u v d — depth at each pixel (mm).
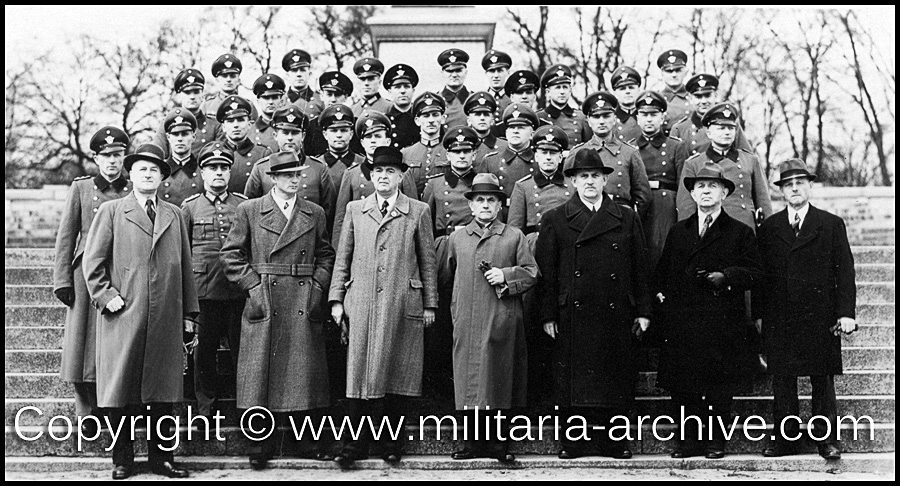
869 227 13625
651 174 7859
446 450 6598
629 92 8445
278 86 8438
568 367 6285
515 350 6324
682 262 6418
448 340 6852
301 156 7297
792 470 6258
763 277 6340
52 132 20469
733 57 20266
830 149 20016
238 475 6055
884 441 6586
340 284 6355
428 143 7844
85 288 6500
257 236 6359
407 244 6383
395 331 6230
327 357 6840
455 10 10430
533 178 7109
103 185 6730
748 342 6543
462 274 6398
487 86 10312
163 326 6008
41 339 7750
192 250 6797
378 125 6988
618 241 6355
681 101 9188
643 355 7250
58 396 7133
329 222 7285
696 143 8320
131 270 6004
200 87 8500
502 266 6371
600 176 6449
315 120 8695
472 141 7133
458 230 6598
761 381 7016
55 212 13445
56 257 6559
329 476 6016
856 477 6027
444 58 8969
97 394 5992
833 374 6336
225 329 6848
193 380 6844
